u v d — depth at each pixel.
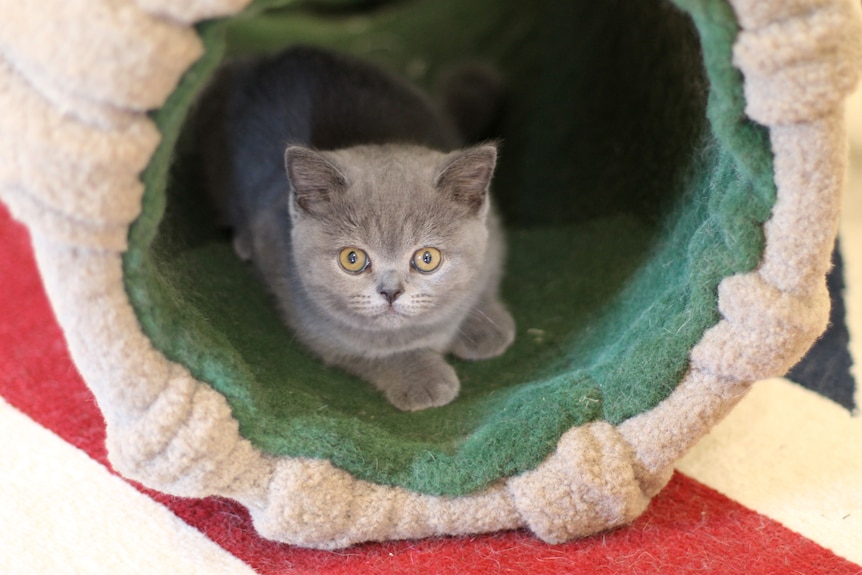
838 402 1.54
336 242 1.44
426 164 1.49
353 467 1.19
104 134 0.92
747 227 1.08
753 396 1.55
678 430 1.16
